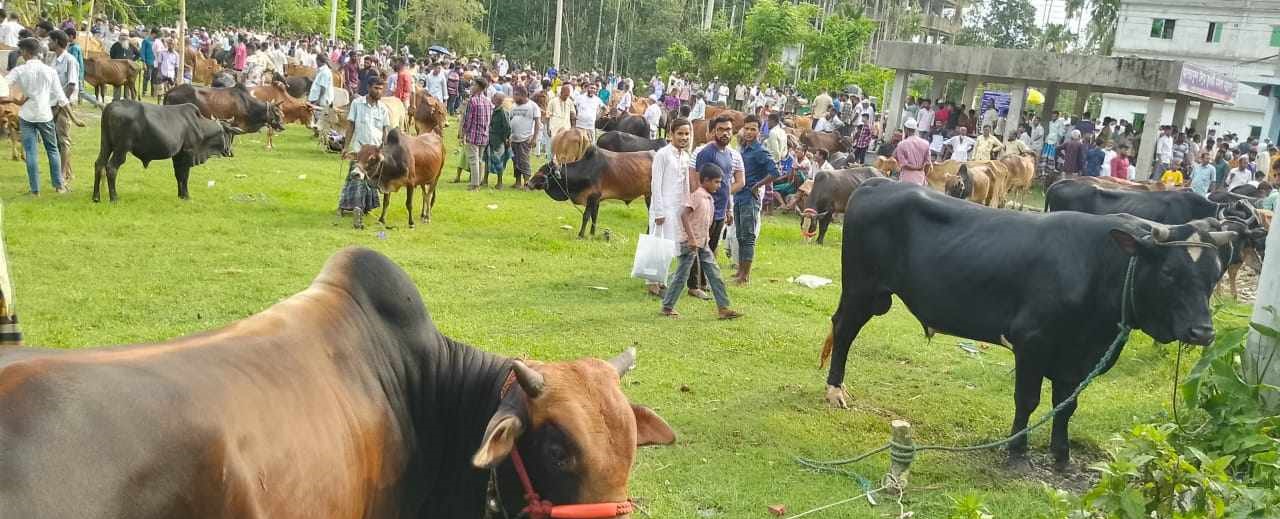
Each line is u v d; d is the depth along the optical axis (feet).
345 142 53.06
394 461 9.30
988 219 19.85
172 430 6.59
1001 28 245.45
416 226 37.93
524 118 50.06
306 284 27.25
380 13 211.20
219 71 84.43
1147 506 13.08
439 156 37.99
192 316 23.40
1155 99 77.51
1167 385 25.48
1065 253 18.45
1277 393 17.87
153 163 45.62
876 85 133.18
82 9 75.31
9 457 5.72
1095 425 21.81
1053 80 78.64
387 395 9.46
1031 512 16.97
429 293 27.89
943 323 20.35
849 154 69.05
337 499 8.16
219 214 35.96
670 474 17.38
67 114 37.73
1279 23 149.18
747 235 32.68
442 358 10.34
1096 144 76.95
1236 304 37.19
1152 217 31.94
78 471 5.97
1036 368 18.89
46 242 29.09
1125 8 160.86
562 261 34.09
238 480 6.94
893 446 17.44
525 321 25.94
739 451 18.76
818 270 37.63
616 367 10.02
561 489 8.82
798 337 27.04
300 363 8.33
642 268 29.30
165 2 149.07
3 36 58.95
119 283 25.58
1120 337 18.15
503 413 8.80
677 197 29.73
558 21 153.58
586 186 38.24
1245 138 148.87
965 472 18.76
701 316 28.27
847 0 149.07
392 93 68.49
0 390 6.00
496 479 9.27
